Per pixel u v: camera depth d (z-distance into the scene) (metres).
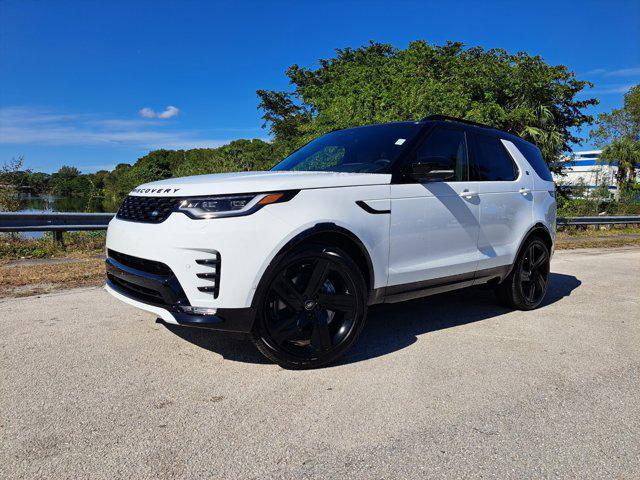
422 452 2.18
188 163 20.41
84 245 8.38
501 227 4.39
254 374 3.00
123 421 2.38
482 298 5.36
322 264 3.03
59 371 2.96
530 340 3.86
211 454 2.11
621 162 37.94
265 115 24.12
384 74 15.00
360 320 3.23
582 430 2.42
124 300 3.12
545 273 5.02
